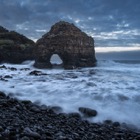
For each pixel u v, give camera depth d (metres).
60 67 40.25
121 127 11.48
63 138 7.87
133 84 20.77
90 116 12.84
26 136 7.14
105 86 19.77
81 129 10.23
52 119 11.45
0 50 47.97
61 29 41.88
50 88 19.33
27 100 14.84
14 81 23.59
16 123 8.72
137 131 11.10
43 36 42.78
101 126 11.44
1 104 12.46
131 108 13.80
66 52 39.78
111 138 9.65
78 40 41.47
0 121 8.59
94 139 9.05
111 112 13.31
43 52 40.50
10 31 56.47
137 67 41.47
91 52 43.84
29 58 50.44
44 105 14.22
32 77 26.92
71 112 13.38
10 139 6.81
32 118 10.64
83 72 32.50
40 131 8.16
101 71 33.66
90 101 15.18
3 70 34.88
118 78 25.34
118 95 16.11
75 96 16.45
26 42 55.69
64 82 22.61
